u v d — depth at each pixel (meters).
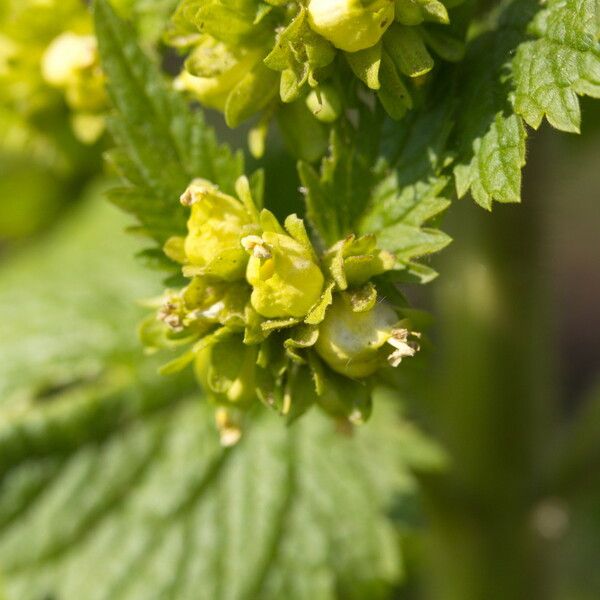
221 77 0.28
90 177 0.41
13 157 0.40
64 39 0.31
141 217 0.28
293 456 0.33
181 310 0.28
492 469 0.33
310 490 0.33
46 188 0.41
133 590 0.33
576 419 0.35
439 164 0.28
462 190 0.28
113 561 0.33
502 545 0.34
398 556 0.33
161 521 0.33
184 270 0.28
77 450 0.33
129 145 0.28
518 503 0.33
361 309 0.27
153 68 0.29
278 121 0.28
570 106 0.27
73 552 0.33
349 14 0.27
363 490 0.33
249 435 0.33
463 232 0.32
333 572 0.33
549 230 0.32
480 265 0.32
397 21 0.27
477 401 0.33
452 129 0.28
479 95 0.28
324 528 0.33
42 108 0.32
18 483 0.33
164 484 0.33
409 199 0.28
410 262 0.28
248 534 0.33
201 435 0.33
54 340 0.34
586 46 0.27
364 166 0.28
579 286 0.66
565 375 0.62
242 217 0.28
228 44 0.28
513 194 0.27
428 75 0.28
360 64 0.27
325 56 0.27
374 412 0.33
